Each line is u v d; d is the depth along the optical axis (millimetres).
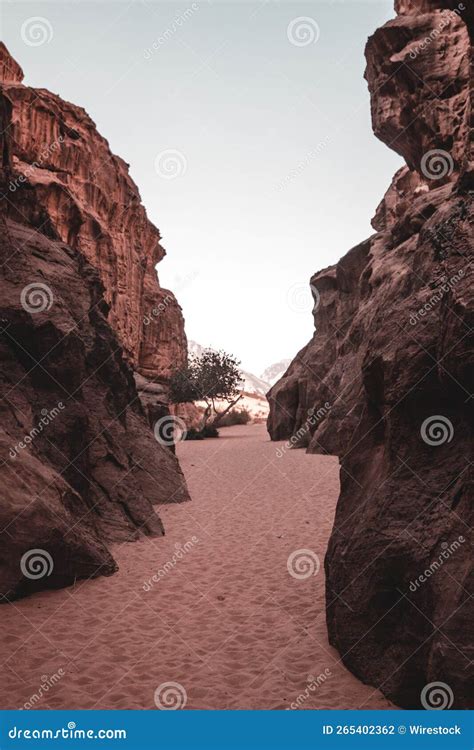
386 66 17406
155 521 10883
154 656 5676
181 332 53812
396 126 18062
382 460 5691
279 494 14484
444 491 4812
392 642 4910
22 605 7047
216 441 34469
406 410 5266
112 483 10875
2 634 6141
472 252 4730
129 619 6645
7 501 7387
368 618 5133
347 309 26562
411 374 5199
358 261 25156
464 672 3869
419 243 7148
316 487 14977
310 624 6383
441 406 5059
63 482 8602
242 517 12039
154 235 49094
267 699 4805
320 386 25656
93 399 11938
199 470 20625
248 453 25172
